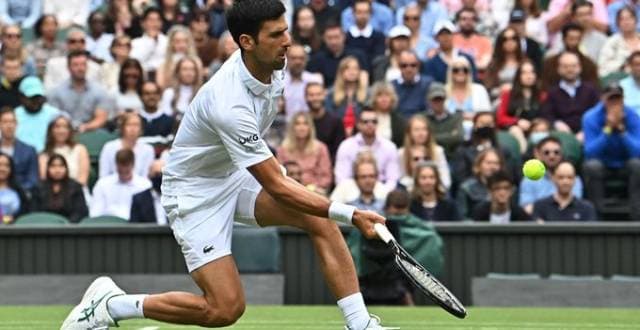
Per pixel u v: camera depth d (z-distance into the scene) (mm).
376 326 16281
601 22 39844
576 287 27312
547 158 31016
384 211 28016
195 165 15930
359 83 34938
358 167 29609
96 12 39688
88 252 28688
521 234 28328
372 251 26141
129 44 37531
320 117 32781
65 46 39250
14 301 28062
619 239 28328
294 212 16188
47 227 28625
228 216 16094
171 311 16188
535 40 37781
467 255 28359
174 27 37000
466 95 34938
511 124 34250
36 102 34250
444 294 14555
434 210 29391
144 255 28672
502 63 36531
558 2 40188
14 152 31984
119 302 16531
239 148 15367
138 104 35406
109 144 32031
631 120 32188
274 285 27781
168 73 36688
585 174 31891
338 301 16391
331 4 41219
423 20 40406
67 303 28109
